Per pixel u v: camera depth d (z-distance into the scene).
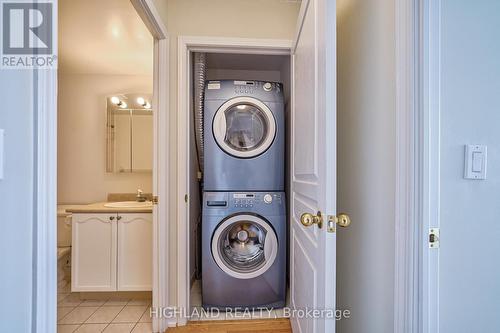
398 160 0.72
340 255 1.17
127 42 2.00
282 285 1.82
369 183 0.92
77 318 1.75
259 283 1.79
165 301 1.57
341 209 1.18
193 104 2.02
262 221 1.81
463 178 0.72
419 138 0.68
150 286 1.96
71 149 2.55
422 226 0.68
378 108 0.86
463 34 0.71
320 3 0.90
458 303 0.71
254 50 1.69
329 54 0.82
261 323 1.67
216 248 1.78
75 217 1.95
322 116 0.87
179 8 1.62
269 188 1.85
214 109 1.83
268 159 1.85
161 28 1.47
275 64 2.50
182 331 1.58
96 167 2.56
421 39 0.67
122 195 2.54
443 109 0.71
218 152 1.83
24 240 0.51
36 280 0.53
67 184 2.54
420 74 0.67
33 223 0.53
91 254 1.95
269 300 1.80
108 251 1.96
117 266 1.96
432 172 0.68
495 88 0.73
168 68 1.59
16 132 0.50
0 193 0.47
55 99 0.58
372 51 0.90
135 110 2.58
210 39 1.62
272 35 1.67
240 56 2.32
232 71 2.63
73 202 2.54
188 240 1.71
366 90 0.95
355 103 1.04
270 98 1.87
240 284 1.78
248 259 1.88
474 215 0.72
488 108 0.72
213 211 1.79
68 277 2.22
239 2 1.65
